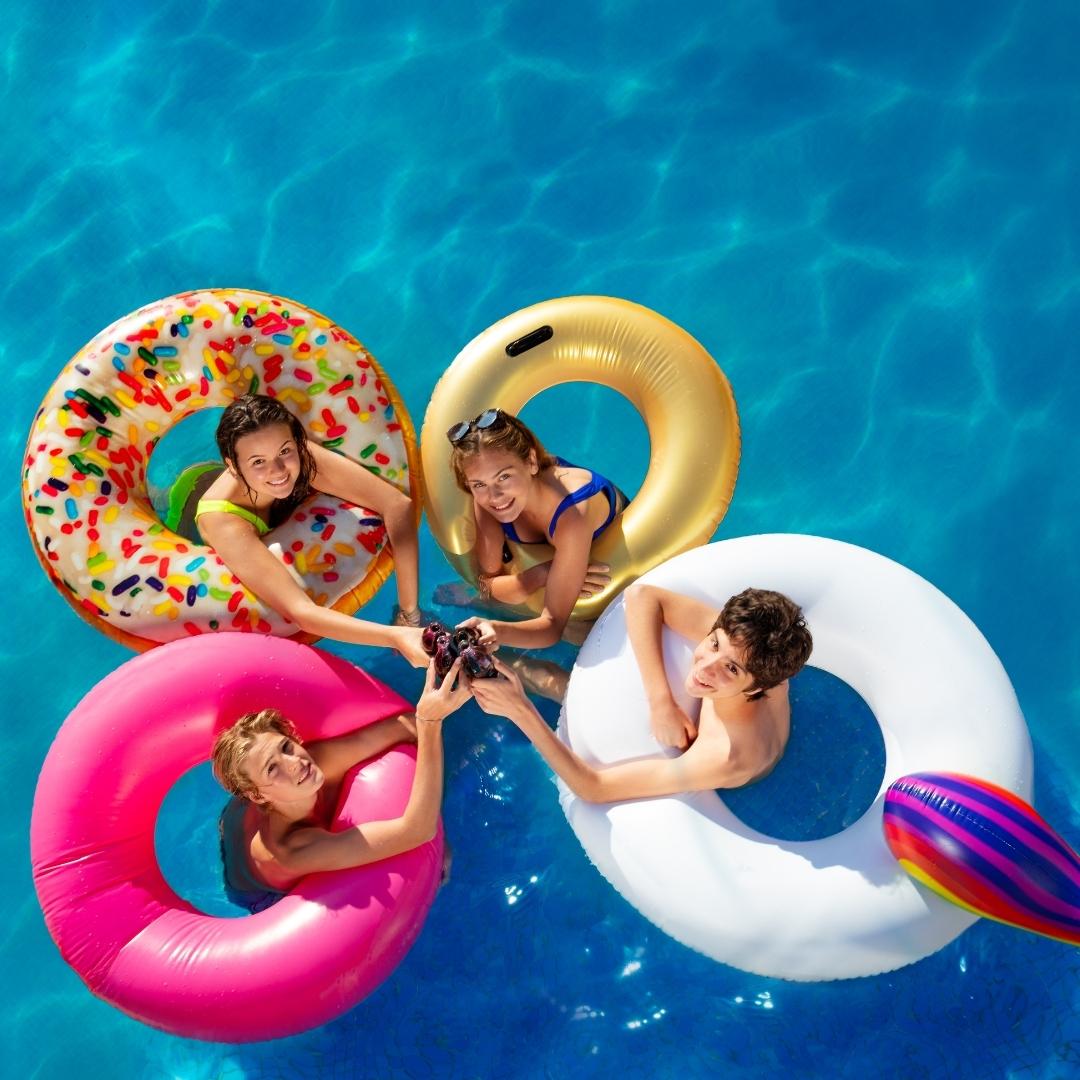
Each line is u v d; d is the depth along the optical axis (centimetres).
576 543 340
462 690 299
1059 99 469
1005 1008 330
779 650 283
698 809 312
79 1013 350
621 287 451
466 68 487
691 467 360
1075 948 335
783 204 462
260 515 355
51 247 464
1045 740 377
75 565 339
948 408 429
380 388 363
